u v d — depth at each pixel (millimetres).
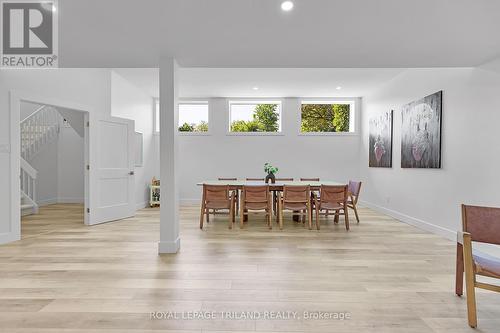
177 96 3869
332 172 7883
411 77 5359
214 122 7895
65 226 5184
